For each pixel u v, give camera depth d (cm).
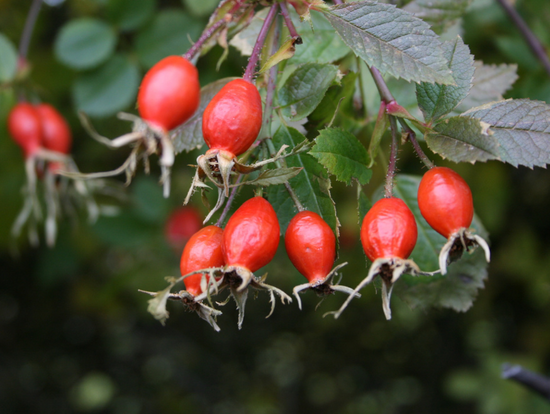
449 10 41
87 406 127
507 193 76
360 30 36
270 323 132
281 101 37
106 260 107
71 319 126
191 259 36
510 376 40
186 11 55
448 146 35
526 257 87
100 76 54
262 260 35
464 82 35
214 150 35
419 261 41
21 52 55
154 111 35
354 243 74
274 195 37
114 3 54
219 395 138
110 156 80
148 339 135
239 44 40
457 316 118
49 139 54
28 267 111
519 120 35
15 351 123
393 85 41
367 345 133
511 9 48
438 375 130
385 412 134
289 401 141
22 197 73
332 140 36
